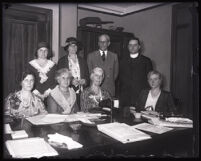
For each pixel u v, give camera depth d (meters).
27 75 2.31
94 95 2.64
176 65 4.31
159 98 2.68
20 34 3.90
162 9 4.73
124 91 3.80
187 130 1.82
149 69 3.77
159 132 1.75
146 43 5.17
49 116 2.16
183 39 4.18
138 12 5.34
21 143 1.39
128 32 5.43
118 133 1.64
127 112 2.39
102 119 2.14
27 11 3.90
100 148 1.42
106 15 5.66
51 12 4.14
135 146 1.56
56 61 4.28
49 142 1.44
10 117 2.06
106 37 3.71
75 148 1.37
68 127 1.85
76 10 4.39
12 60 3.85
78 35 4.69
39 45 3.17
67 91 2.54
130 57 3.81
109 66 3.74
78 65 3.43
